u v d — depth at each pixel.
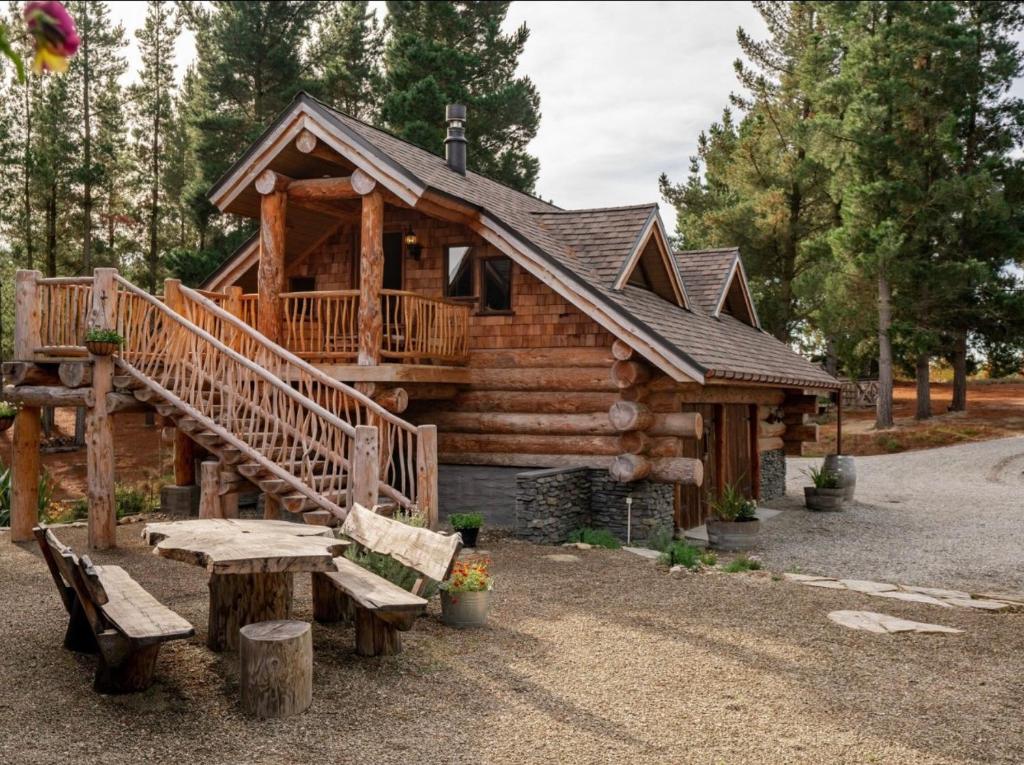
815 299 32.06
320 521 9.92
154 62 38.00
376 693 5.93
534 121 35.00
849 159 29.67
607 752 5.13
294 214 15.45
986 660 7.17
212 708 5.50
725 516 13.68
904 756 5.16
